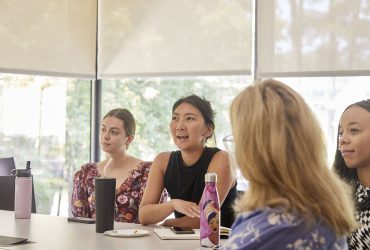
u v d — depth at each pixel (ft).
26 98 13.96
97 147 14.64
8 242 6.18
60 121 14.46
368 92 11.73
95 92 14.57
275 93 4.06
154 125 14.06
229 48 12.94
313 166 3.92
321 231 3.86
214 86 13.38
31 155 14.08
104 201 6.90
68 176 14.51
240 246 3.86
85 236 6.66
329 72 11.86
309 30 12.05
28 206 8.14
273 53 12.42
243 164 3.99
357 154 6.46
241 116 4.06
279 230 3.80
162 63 13.71
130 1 14.03
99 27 14.40
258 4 12.59
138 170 9.75
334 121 12.01
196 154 8.47
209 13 13.15
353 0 11.61
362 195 6.45
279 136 3.89
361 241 6.34
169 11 13.62
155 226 7.66
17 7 13.28
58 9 13.87
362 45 11.54
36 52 13.57
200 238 6.07
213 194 6.02
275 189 3.92
